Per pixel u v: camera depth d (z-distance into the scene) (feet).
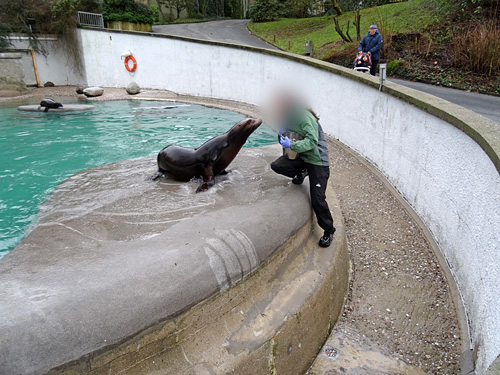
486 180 10.52
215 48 46.68
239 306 8.75
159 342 7.00
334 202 16.25
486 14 43.09
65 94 54.44
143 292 6.97
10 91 53.67
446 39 42.65
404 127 18.12
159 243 9.07
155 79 56.24
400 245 14.78
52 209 13.30
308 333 9.73
